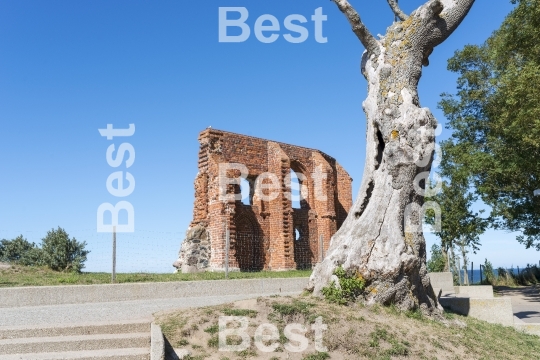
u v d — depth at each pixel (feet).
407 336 39.34
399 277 46.16
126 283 54.49
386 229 47.21
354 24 51.88
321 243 86.99
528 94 71.10
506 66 94.94
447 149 111.34
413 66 51.39
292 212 120.26
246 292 60.90
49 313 42.91
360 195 51.03
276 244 117.91
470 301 58.65
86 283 58.80
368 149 52.26
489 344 43.73
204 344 35.12
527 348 46.78
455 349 39.52
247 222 116.98
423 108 50.01
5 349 31.68
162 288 55.11
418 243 48.24
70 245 84.84
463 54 108.47
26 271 75.51
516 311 76.38
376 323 40.32
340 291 44.70
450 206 115.44
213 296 57.16
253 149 119.55
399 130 49.39
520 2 83.61
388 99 50.70
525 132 76.23
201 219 111.14
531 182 95.30
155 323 37.73
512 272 139.13
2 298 47.03
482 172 100.17
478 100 107.96
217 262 105.60
